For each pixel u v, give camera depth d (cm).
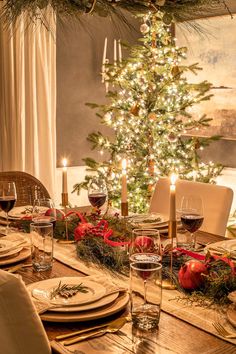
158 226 243
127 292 160
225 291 158
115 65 424
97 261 198
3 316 121
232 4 454
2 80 446
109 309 147
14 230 247
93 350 129
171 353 128
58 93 502
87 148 530
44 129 469
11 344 121
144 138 434
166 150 433
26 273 188
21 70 446
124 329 141
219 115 474
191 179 426
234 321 139
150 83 427
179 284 171
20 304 122
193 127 427
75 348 130
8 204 239
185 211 210
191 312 152
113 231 219
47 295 155
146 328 140
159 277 139
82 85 517
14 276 122
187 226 202
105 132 541
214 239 236
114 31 531
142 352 128
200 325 143
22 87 449
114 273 188
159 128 430
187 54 496
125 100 436
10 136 452
